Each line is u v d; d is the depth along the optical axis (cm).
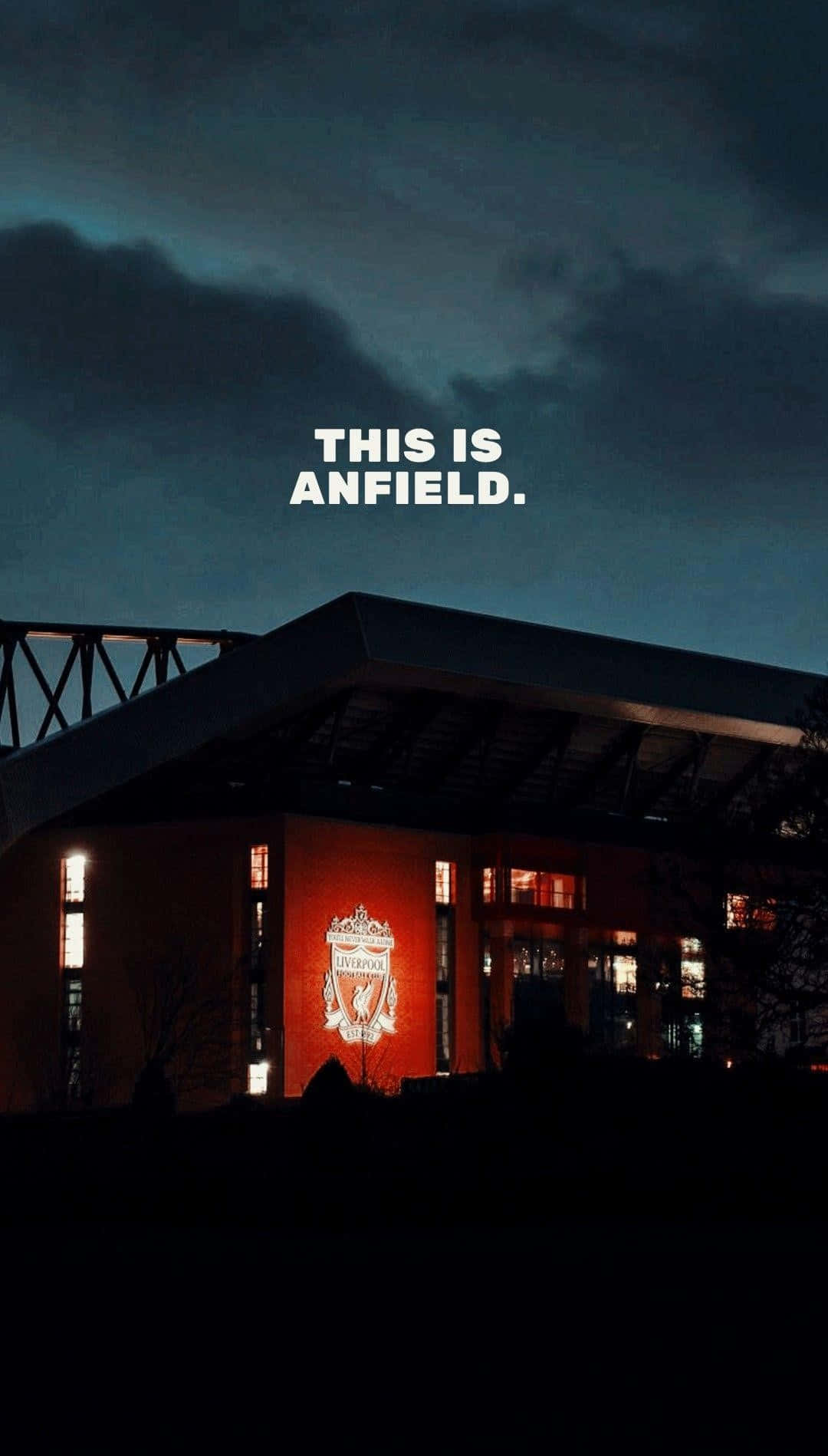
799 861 7712
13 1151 5719
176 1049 9556
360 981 9775
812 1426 2333
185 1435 2298
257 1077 9469
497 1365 2752
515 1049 7050
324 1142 5650
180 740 9712
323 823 9738
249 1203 4959
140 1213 4900
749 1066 7000
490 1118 6319
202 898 9731
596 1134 6094
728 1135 6097
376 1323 3128
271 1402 2494
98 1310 3272
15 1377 2673
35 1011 10038
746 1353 2836
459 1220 4822
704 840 8238
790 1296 3428
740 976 7925
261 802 9762
